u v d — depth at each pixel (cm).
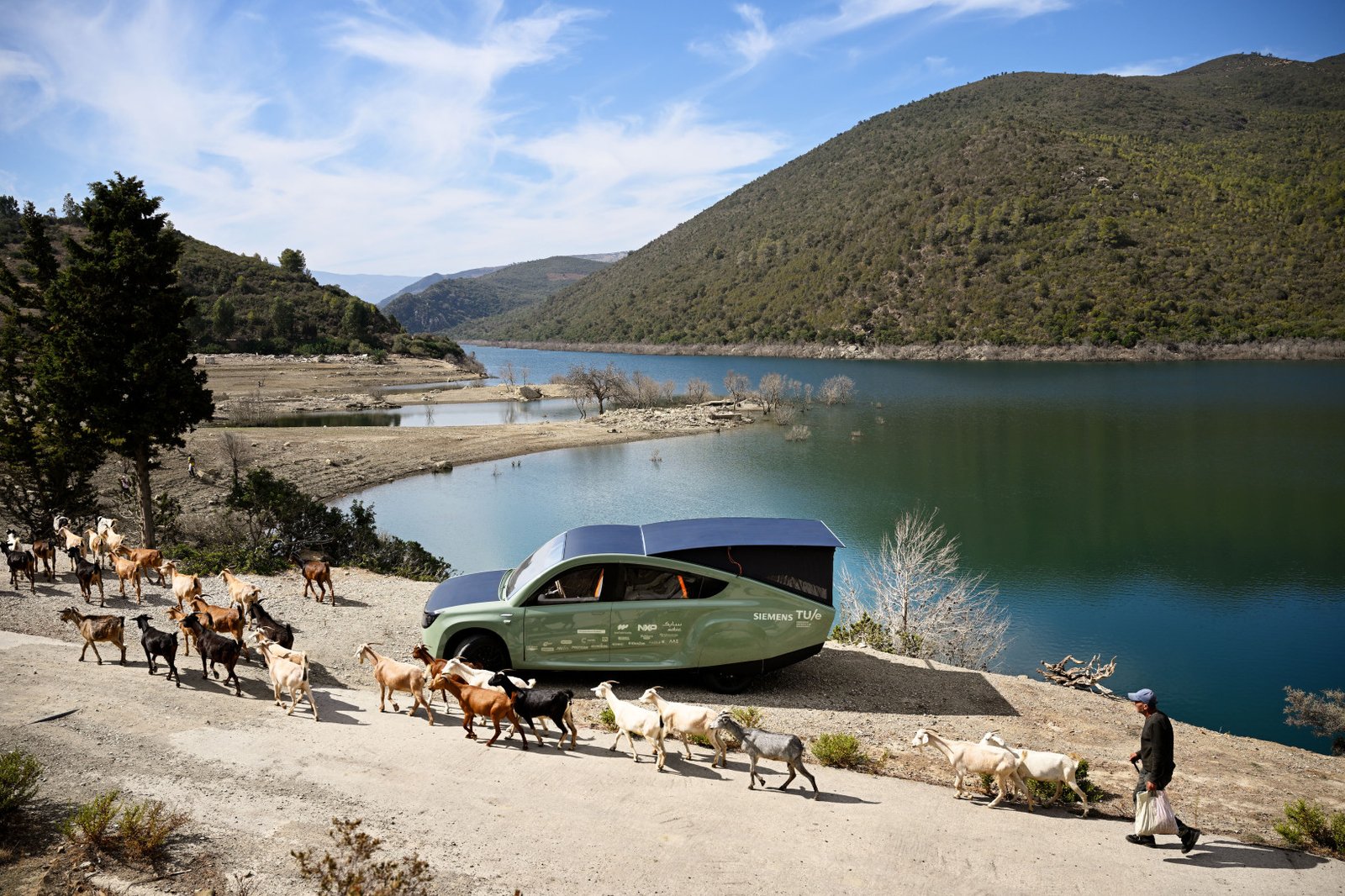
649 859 623
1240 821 800
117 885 547
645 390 10612
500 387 13188
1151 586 3334
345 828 641
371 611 1424
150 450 2230
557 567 1069
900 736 998
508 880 577
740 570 1088
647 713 843
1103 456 6334
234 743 806
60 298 2048
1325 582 3372
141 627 1014
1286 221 18450
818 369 16750
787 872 615
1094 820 776
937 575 2764
